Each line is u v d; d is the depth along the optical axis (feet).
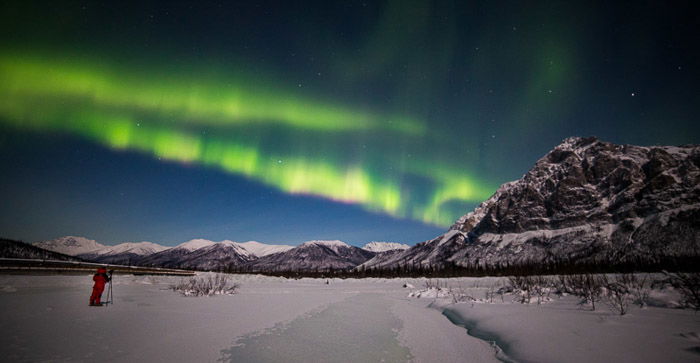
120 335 25.41
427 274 355.15
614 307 36.06
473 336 28.91
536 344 22.29
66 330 26.73
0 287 64.80
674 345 19.53
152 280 112.47
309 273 385.29
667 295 37.81
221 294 68.80
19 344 21.94
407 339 27.37
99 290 44.04
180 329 28.43
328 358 20.79
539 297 48.01
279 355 21.03
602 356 18.40
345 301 64.18
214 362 19.07
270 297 66.64
